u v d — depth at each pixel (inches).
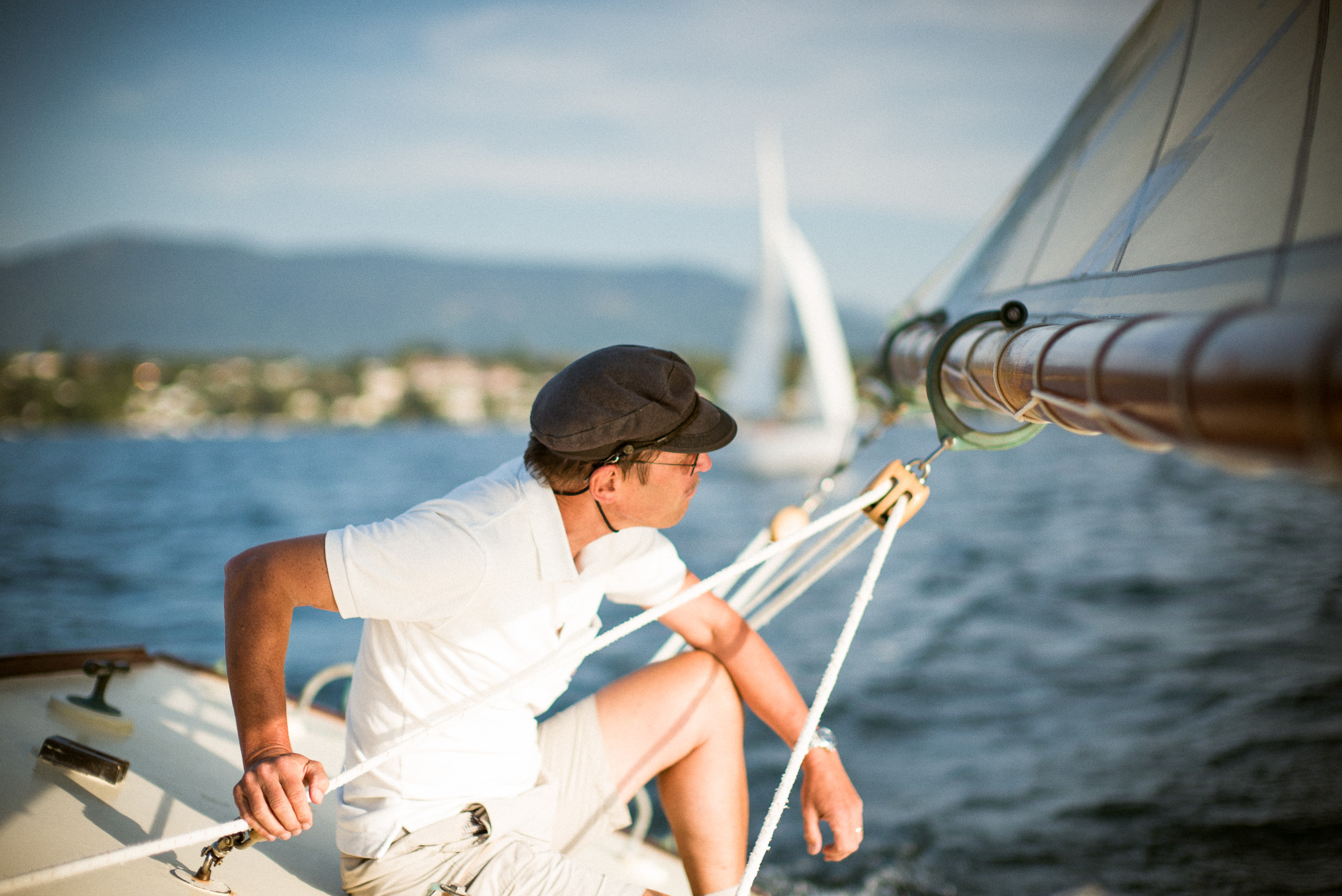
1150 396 30.4
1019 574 509.7
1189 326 29.0
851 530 85.4
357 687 59.6
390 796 57.7
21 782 71.5
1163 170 60.8
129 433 4633.4
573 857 65.8
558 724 67.8
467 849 57.5
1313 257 34.2
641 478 57.1
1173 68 70.6
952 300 98.8
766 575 84.5
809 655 364.8
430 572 54.0
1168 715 280.4
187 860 64.0
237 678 53.4
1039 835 204.4
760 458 1290.6
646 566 65.7
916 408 95.9
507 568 55.7
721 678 69.4
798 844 197.8
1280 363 22.8
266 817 51.7
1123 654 347.9
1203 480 991.6
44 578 509.7
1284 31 53.7
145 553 623.5
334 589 53.7
